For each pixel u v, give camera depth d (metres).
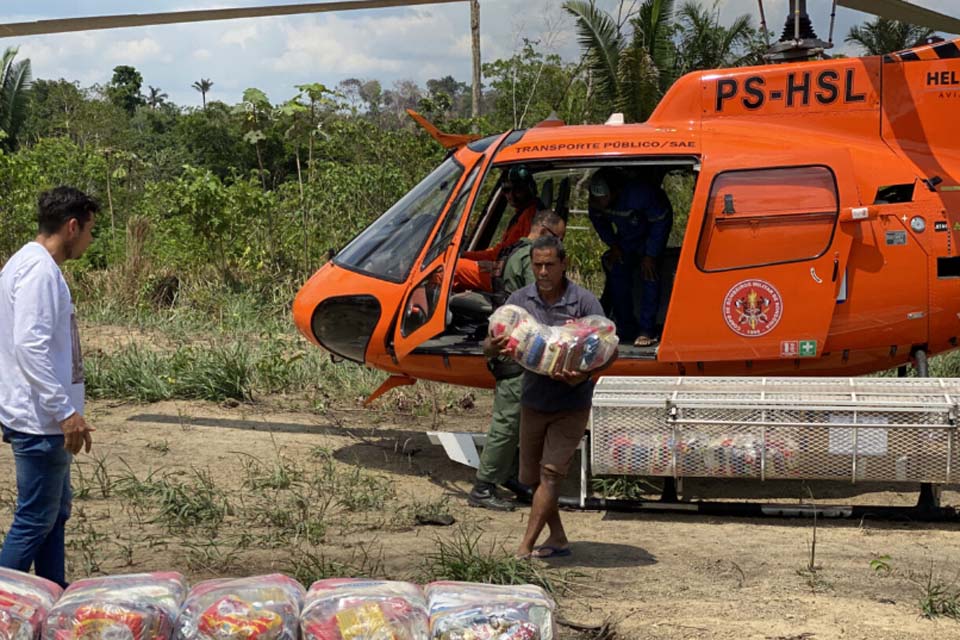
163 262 14.84
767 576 5.32
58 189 4.34
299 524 6.00
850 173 6.62
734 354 6.76
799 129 6.98
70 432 4.21
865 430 6.00
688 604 4.87
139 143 44.28
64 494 4.61
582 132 7.09
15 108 34.28
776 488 7.23
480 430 8.71
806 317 6.64
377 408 9.36
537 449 5.36
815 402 6.06
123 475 7.04
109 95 65.06
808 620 4.66
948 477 5.99
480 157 7.05
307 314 7.36
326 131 16.89
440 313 6.91
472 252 7.88
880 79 6.90
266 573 5.26
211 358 9.95
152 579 3.86
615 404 6.20
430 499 6.84
